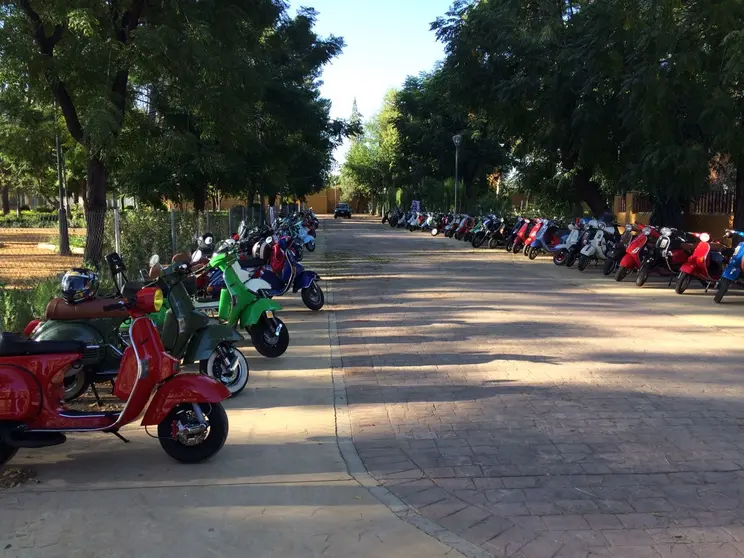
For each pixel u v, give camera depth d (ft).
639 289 46.11
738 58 41.09
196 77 40.93
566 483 14.37
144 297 15.16
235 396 20.79
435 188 163.43
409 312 36.24
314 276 36.45
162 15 39.91
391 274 54.65
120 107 40.88
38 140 66.95
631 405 19.76
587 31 63.87
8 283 37.06
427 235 121.19
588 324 32.78
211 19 42.01
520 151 83.56
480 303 39.34
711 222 64.64
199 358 19.84
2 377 14.39
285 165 89.04
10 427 14.61
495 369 24.04
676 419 18.49
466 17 75.15
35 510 12.89
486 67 73.10
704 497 13.66
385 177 262.47
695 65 48.03
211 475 14.75
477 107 77.00
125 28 40.70
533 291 44.60
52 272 46.96
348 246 90.07
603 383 22.18
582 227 60.13
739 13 45.19
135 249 50.52
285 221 55.11
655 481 14.46
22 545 11.49
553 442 16.80
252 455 15.97
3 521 12.40
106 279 35.63
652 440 16.90
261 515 12.74
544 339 29.19
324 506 13.19
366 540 11.78
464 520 12.64
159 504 13.20
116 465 15.35
